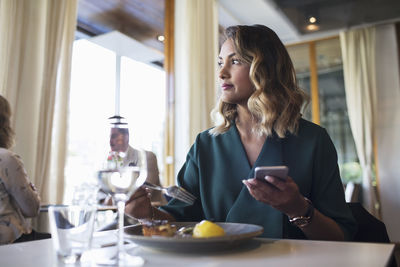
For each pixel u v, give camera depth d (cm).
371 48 506
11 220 165
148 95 367
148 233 66
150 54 376
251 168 98
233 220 91
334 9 446
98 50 314
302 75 553
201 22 402
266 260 53
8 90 229
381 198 487
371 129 496
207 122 385
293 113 101
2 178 164
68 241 54
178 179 108
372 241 99
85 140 284
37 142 240
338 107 528
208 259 54
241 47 103
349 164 514
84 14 309
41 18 251
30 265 51
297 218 78
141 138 350
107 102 314
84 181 270
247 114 106
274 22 484
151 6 382
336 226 83
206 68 396
